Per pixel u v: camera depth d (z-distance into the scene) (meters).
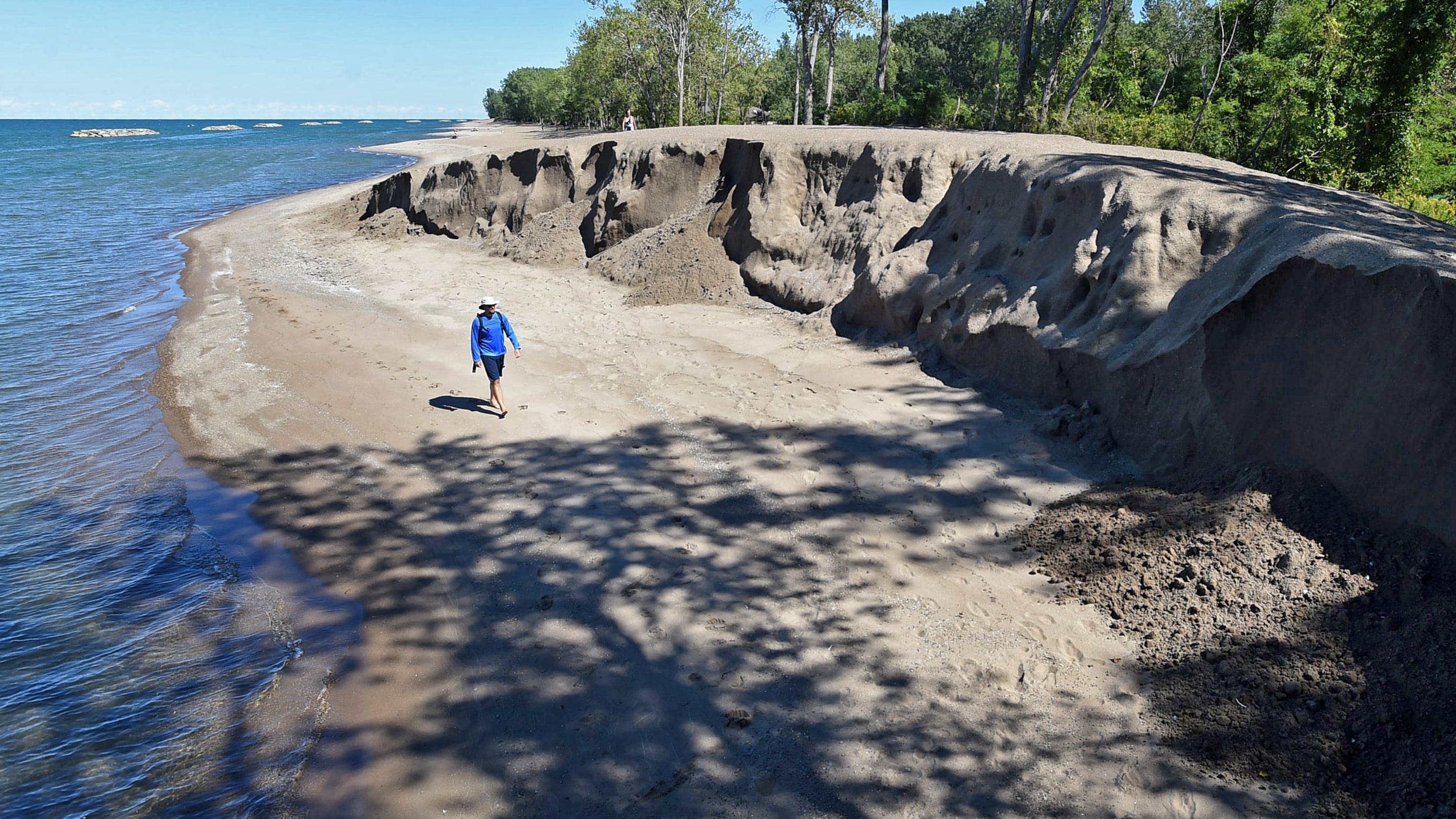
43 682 7.25
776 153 18.77
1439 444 6.89
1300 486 7.77
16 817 5.86
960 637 7.30
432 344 15.77
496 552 8.90
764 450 10.87
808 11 35.44
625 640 7.43
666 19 46.34
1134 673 6.76
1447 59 21.73
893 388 12.52
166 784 6.14
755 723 6.46
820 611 7.73
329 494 10.34
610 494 9.91
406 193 29.28
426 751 6.36
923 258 14.51
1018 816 5.56
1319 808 5.45
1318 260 8.29
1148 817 5.50
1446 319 6.99
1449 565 6.52
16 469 11.35
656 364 14.12
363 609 8.12
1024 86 28.59
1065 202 12.27
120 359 15.77
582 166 24.69
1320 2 24.39
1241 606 7.06
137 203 41.06
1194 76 36.91
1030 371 11.52
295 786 6.07
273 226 31.64
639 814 5.71
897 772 5.95
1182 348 9.38
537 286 20.20
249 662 7.45
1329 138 22.64
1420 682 5.91
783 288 16.89
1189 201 10.73
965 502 9.45
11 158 80.25
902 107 30.84
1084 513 8.84
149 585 8.67
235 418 12.70
